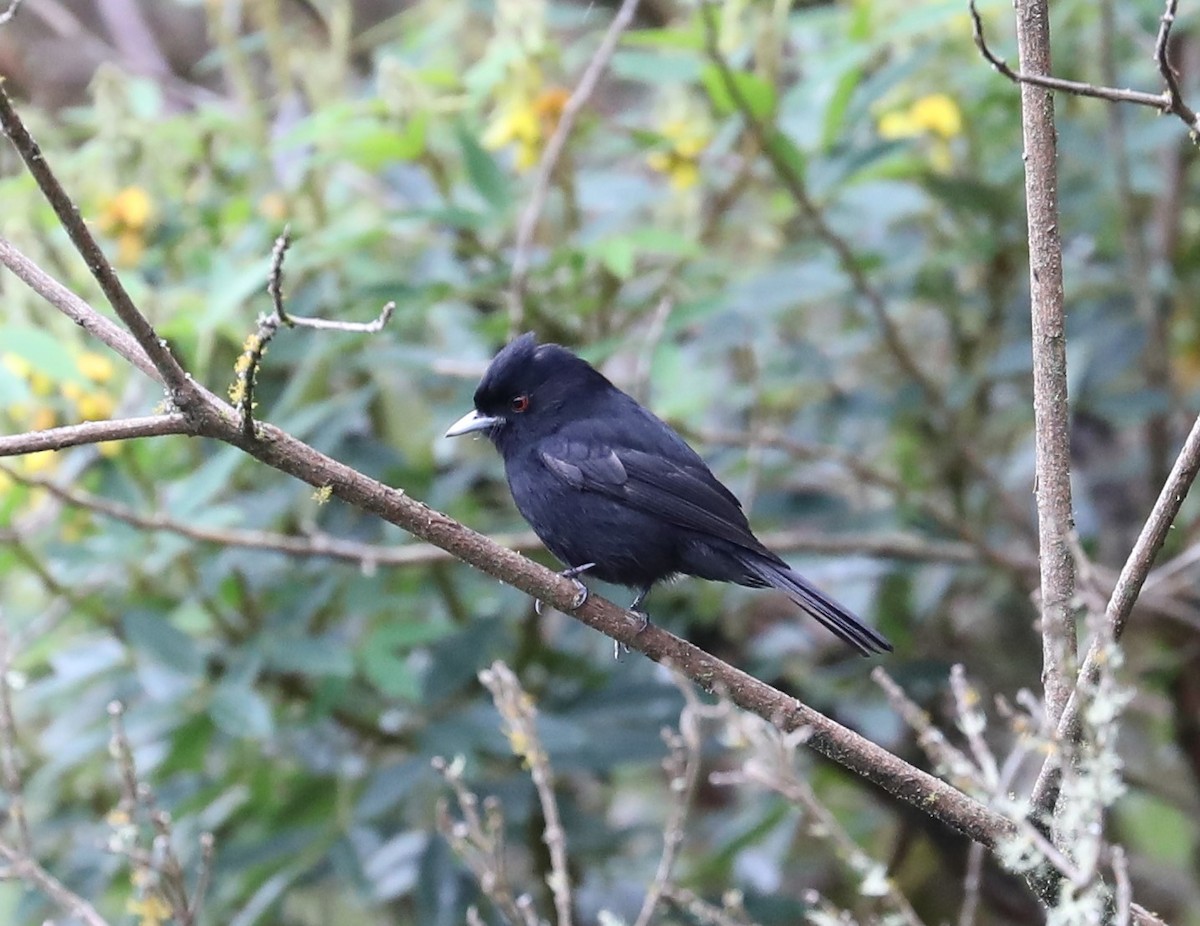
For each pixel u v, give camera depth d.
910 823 12.65
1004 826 6.41
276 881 10.42
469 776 10.45
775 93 10.19
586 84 10.18
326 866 10.75
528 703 7.52
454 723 10.38
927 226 12.63
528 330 10.98
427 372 11.41
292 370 11.56
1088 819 5.38
